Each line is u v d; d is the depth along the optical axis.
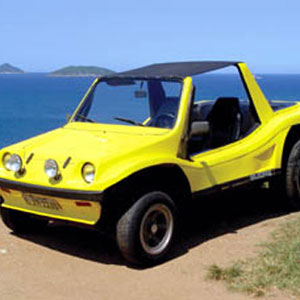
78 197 5.30
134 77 6.52
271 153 6.95
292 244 5.71
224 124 6.67
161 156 5.70
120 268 5.53
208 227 6.70
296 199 7.15
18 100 85.06
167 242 5.67
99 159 5.33
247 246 5.91
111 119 6.48
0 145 31.23
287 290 4.75
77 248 6.15
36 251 6.05
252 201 7.81
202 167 6.05
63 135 6.27
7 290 5.01
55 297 4.85
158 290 4.95
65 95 100.56
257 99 6.95
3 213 6.47
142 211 5.40
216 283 5.00
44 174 5.65
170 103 6.13
